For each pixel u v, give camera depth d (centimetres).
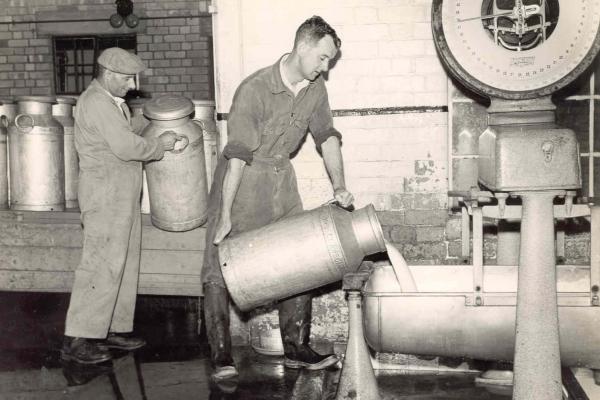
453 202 536
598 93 514
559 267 427
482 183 432
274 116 463
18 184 600
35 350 554
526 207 384
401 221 542
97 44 1011
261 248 440
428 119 535
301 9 538
